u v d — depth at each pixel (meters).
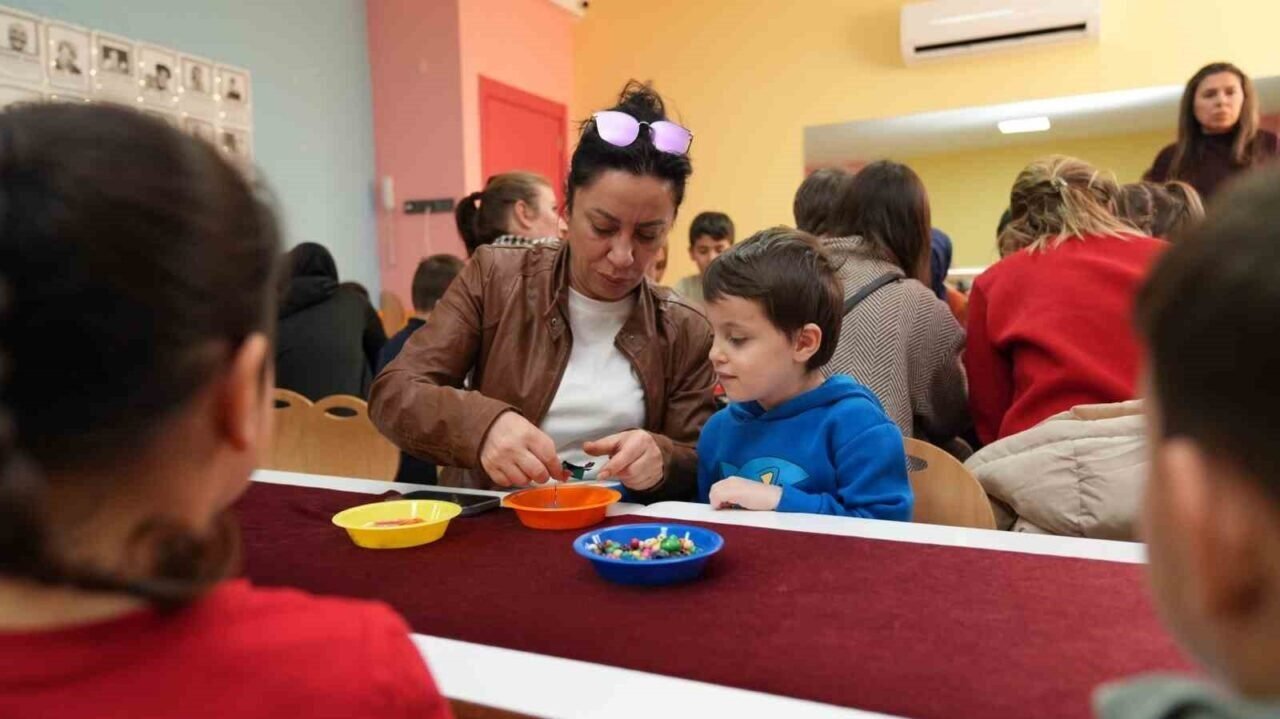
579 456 1.58
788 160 5.39
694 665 0.74
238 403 0.45
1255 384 0.33
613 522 1.19
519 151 5.19
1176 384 0.35
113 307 0.38
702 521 1.18
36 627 0.42
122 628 0.43
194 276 0.40
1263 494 0.33
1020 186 1.87
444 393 1.36
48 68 3.27
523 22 5.19
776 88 5.38
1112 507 1.34
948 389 1.93
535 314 1.57
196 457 0.44
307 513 1.26
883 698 0.67
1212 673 0.39
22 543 0.39
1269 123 5.60
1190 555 0.36
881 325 1.81
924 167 6.98
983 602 0.86
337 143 4.62
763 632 0.80
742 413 1.48
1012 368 1.82
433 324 1.58
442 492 1.37
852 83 5.22
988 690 0.68
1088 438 1.38
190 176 0.42
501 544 1.10
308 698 0.45
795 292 1.35
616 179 1.41
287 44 4.31
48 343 0.37
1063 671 0.71
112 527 0.42
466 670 0.74
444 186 4.74
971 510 1.35
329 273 2.94
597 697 0.69
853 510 1.29
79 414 0.38
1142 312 0.38
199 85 3.85
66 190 0.37
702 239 3.93
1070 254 1.71
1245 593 0.35
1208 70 2.97
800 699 0.68
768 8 5.35
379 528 1.08
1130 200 2.09
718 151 5.53
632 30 5.63
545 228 2.48
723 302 1.37
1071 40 4.71
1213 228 0.35
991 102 4.95
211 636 0.45
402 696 0.49
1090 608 0.84
